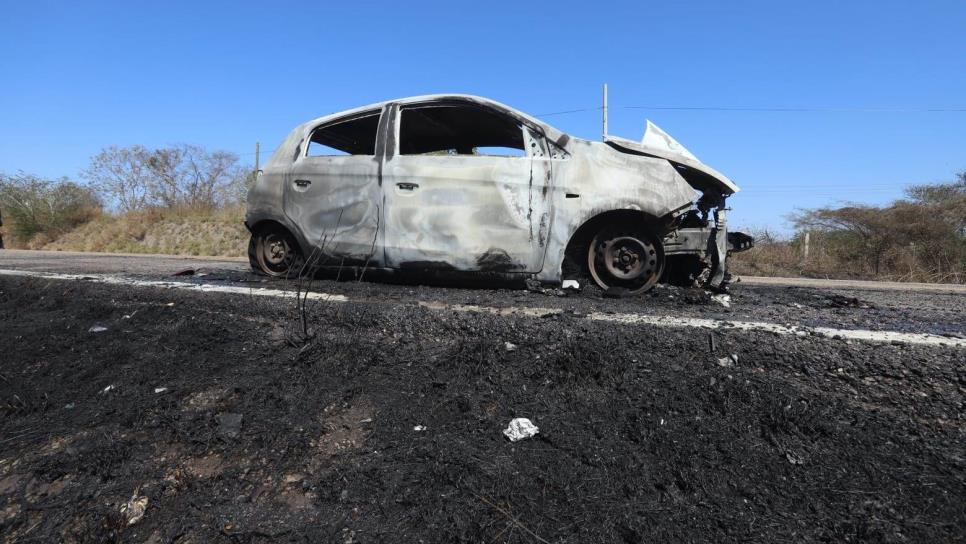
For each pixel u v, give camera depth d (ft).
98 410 7.42
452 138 16.31
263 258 15.46
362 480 5.80
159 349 9.14
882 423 6.34
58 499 5.94
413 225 13.00
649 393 7.02
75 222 83.51
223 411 7.22
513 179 12.50
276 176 14.76
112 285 13.33
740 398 6.79
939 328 9.46
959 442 6.00
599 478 5.66
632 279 12.59
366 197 13.48
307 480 5.92
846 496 5.32
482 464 5.90
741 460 5.83
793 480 5.57
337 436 6.63
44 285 13.89
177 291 12.26
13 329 10.61
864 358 7.45
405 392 7.43
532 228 12.37
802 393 6.92
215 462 6.31
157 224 74.49
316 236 14.06
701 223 13.98
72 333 10.20
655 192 12.06
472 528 5.07
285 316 10.30
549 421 6.63
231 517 5.51
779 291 16.53
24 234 80.38
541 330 8.80
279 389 7.62
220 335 9.51
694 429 6.33
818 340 8.12
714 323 9.24
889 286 22.03
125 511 5.66
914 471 5.58
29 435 7.00
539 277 12.45
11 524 5.69
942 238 46.06
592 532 4.99
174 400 7.50
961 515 5.03
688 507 5.27
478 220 12.60
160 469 6.23
